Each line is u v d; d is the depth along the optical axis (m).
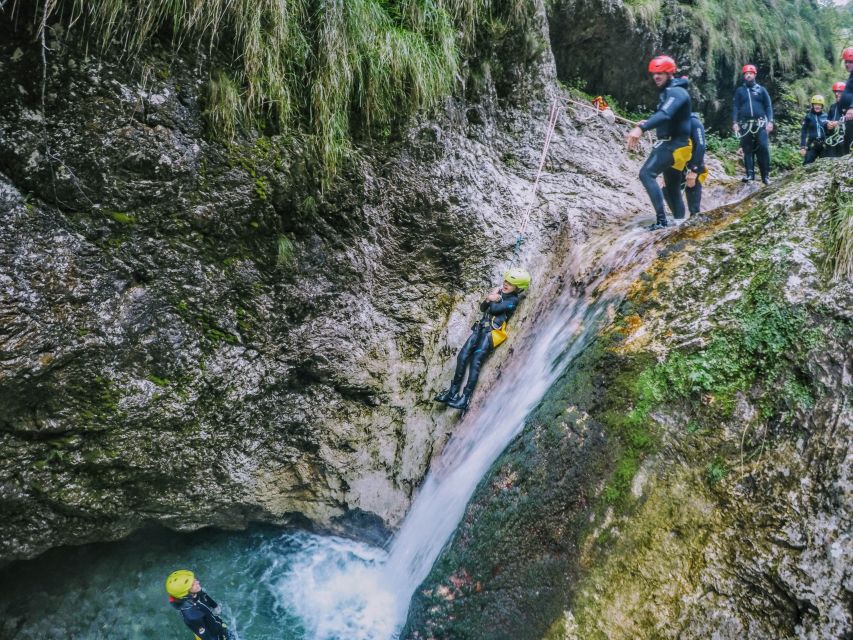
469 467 4.48
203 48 3.76
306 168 4.38
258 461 4.89
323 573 5.12
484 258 5.51
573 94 8.19
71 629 4.55
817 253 3.18
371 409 5.18
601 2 8.06
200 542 5.32
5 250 3.37
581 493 3.24
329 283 4.88
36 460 3.93
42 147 3.38
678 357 3.31
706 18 9.48
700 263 3.68
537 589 3.16
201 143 3.88
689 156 4.67
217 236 4.16
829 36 11.76
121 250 3.80
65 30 3.30
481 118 5.96
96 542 5.02
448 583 3.63
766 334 3.08
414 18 4.83
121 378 3.98
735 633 2.57
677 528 2.88
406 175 5.07
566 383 3.79
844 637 2.34
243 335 4.51
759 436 2.88
